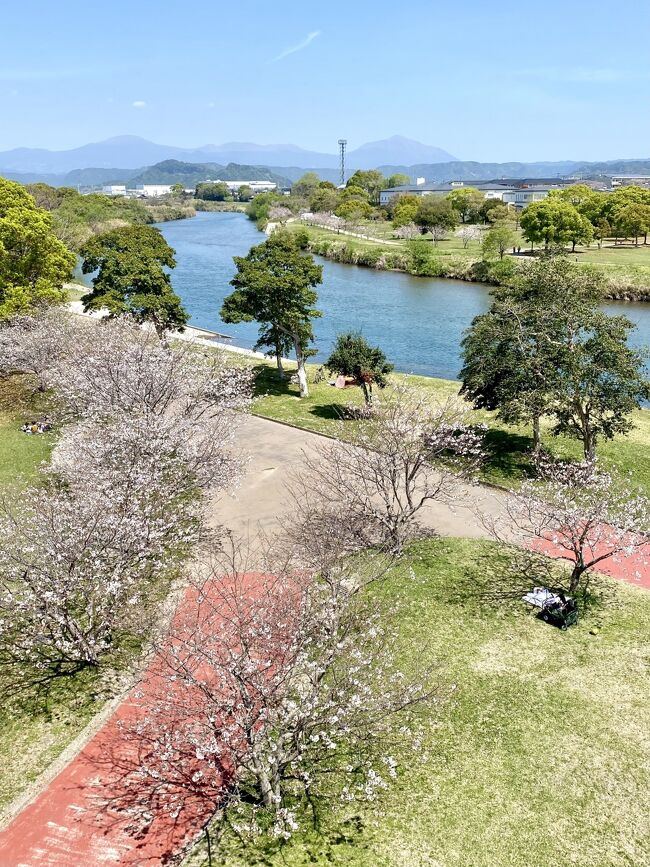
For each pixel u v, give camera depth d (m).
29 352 35.94
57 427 31.38
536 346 27.25
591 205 105.62
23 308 41.12
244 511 24.95
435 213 114.94
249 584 19.52
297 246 41.41
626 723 14.71
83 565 17.77
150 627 17.23
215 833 12.45
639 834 12.19
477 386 28.58
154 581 19.78
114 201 163.00
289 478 27.59
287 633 14.84
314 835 12.30
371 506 23.25
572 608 18.20
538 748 14.12
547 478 26.28
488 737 14.43
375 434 25.38
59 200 117.00
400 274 94.94
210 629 14.67
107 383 27.80
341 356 33.41
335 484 23.88
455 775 13.52
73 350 34.38
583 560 20.33
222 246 128.38
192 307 72.94
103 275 44.16
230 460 26.73
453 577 20.44
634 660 16.67
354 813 12.73
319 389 41.72
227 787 13.29
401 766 13.73
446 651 17.09
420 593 19.59
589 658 16.81
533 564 21.11
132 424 23.97
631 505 21.66
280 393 40.88
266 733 13.03
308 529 21.41
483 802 12.90
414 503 25.12
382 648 16.91
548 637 17.67
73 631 16.62
